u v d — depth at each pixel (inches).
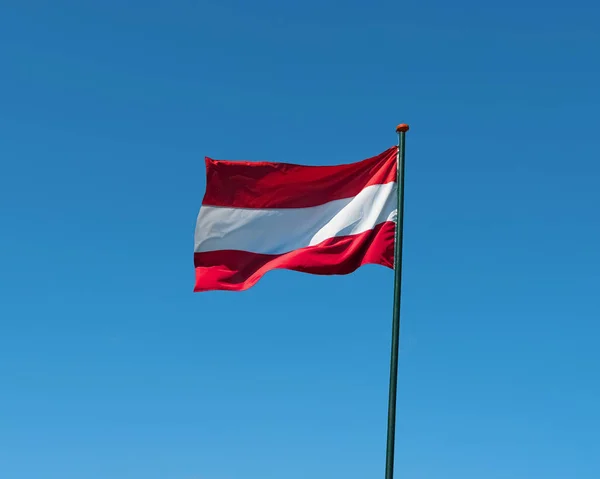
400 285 791.1
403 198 834.8
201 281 879.1
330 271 863.7
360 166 885.2
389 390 743.7
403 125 853.2
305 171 895.7
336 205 886.4
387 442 729.0
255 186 896.3
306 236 885.2
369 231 860.6
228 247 888.9
